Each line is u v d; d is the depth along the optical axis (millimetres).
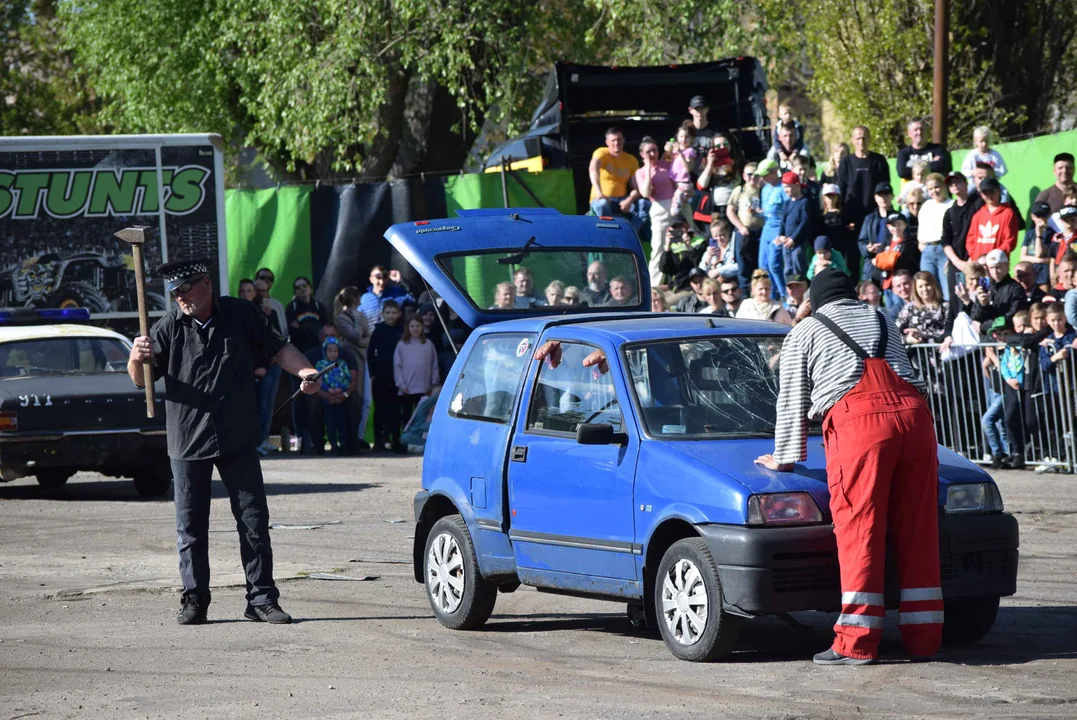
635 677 17031
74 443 35312
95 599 23594
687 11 61000
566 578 19328
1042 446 37469
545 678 17156
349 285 52062
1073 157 42250
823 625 20766
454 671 17688
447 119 72625
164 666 18344
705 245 46156
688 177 46750
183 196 48406
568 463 19266
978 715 14688
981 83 61719
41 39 98812
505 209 28438
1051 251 39750
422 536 22141
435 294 27703
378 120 69938
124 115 78188
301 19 65875
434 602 21297
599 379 19469
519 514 19938
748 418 18750
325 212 52312
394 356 48719
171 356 21312
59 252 47469
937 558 17219
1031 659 17406
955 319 39688
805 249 43031
